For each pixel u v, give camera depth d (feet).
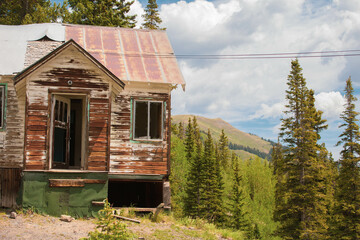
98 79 45.14
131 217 45.52
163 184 50.62
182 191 165.58
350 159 128.06
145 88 52.44
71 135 53.06
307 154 126.62
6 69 47.26
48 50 52.85
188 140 215.31
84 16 108.37
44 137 42.70
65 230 36.27
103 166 43.96
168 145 51.90
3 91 46.91
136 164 50.29
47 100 43.29
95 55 55.01
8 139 45.93
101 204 42.80
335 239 124.98
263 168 285.02
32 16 109.91
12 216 38.42
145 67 54.39
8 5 117.08
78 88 44.34
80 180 42.50
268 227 195.11
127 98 51.62
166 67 55.36
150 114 52.29
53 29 57.82
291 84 136.36
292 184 126.72
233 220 165.89
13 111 46.62
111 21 108.99
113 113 50.80
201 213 147.02
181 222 48.21
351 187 128.67
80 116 53.26
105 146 44.42
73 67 44.55
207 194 152.05
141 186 61.05
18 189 41.57
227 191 232.94
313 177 123.85
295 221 122.21
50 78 43.70
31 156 41.98
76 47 43.96
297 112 133.90
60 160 46.83
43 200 41.29
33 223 37.47
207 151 163.12
